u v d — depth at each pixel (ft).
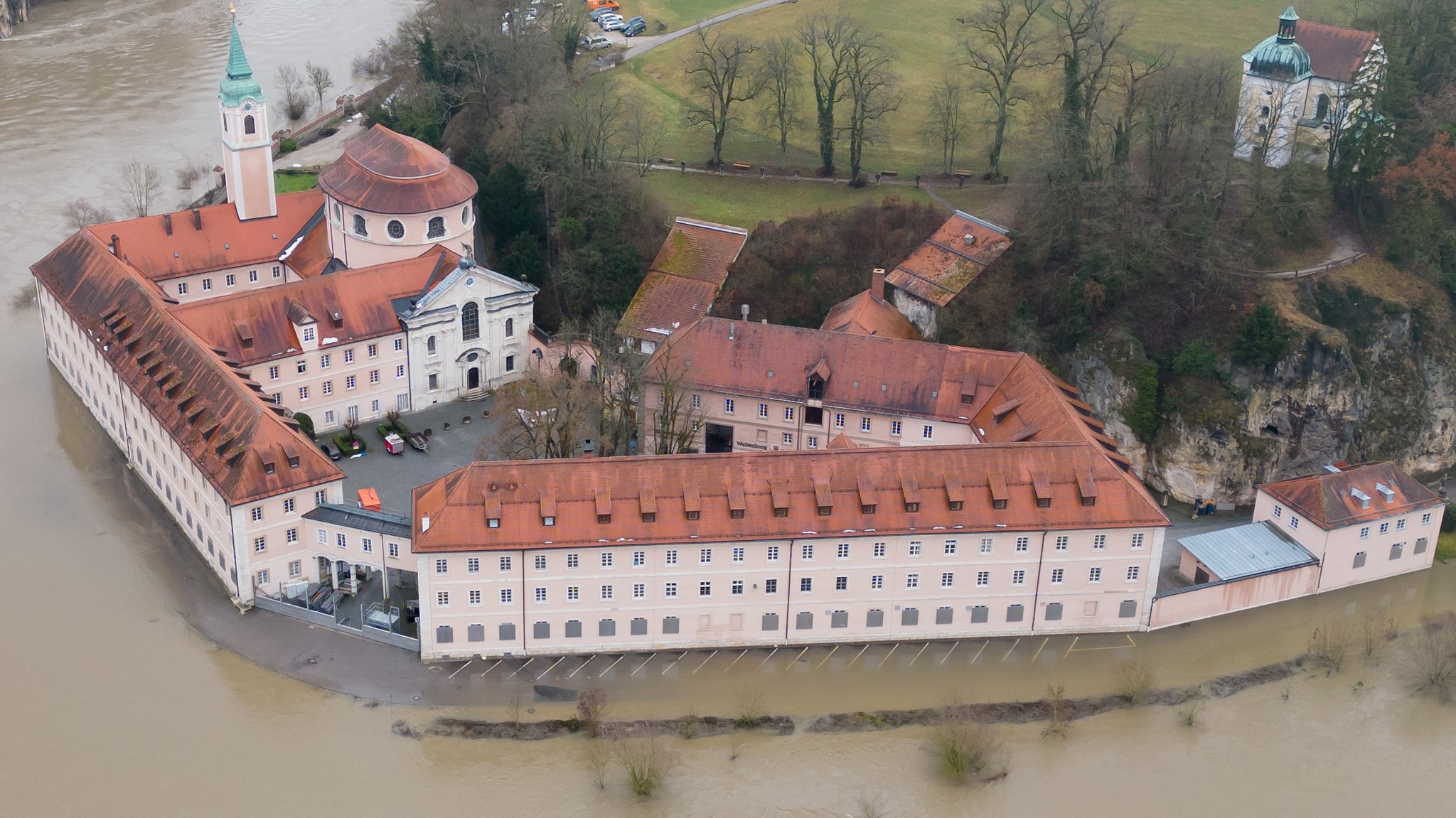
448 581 517.55
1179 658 547.90
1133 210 654.12
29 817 469.16
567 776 490.90
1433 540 595.88
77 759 491.72
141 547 595.06
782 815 479.00
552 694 520.42
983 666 539.70
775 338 617.62
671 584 528.22
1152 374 641.81
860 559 530.68
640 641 538.47
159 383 595.47
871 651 545.03
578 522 516.73
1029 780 494.59
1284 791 492.54
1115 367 646.74
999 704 523.70
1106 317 652.07
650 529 518.78
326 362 647.56
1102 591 548.72
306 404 649.61
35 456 654.12
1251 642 557.74
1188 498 640.99
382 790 483.10
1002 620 550.36
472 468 518.37
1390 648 555.69
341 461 640.58
